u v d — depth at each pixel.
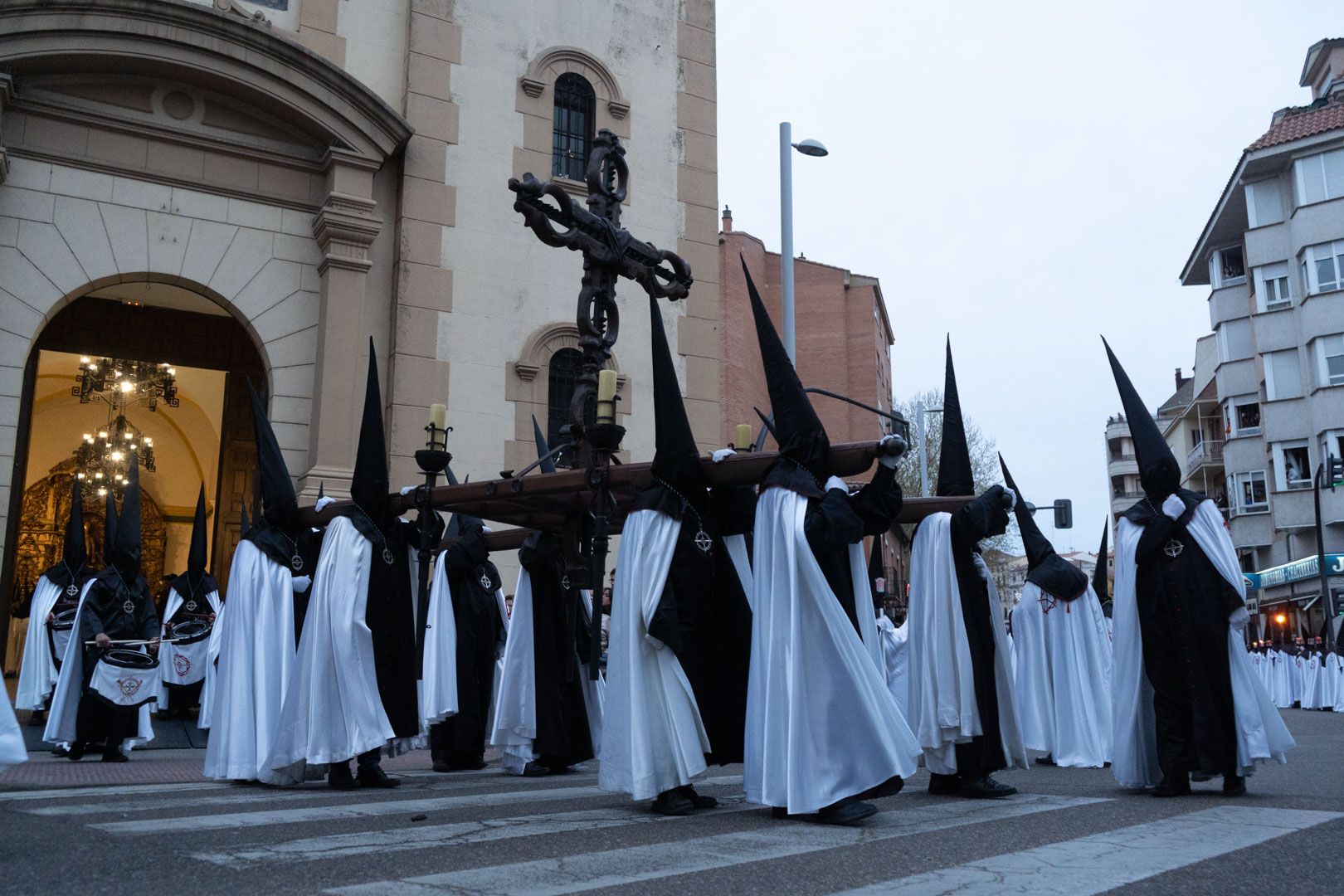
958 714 6.77
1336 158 36.88
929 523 7.27
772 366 5.84
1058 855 4.11
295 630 7.99
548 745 8.43
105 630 9.95
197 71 13.87
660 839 4.50
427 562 7.37
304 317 14.58
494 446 15.26
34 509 22.48
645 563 5.68
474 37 16.20
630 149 17.31
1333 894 3.44
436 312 15.19
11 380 12.81
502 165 16.06
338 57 15.48
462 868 3.74
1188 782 6.71
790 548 5.42
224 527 18.17
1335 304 36.41
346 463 14.19
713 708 6.05
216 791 6.82
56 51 13.05
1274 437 38.00
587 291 9.61
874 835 4.67
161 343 18.11
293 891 3.28
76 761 9.99
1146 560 6.87
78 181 13.47
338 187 14.70
